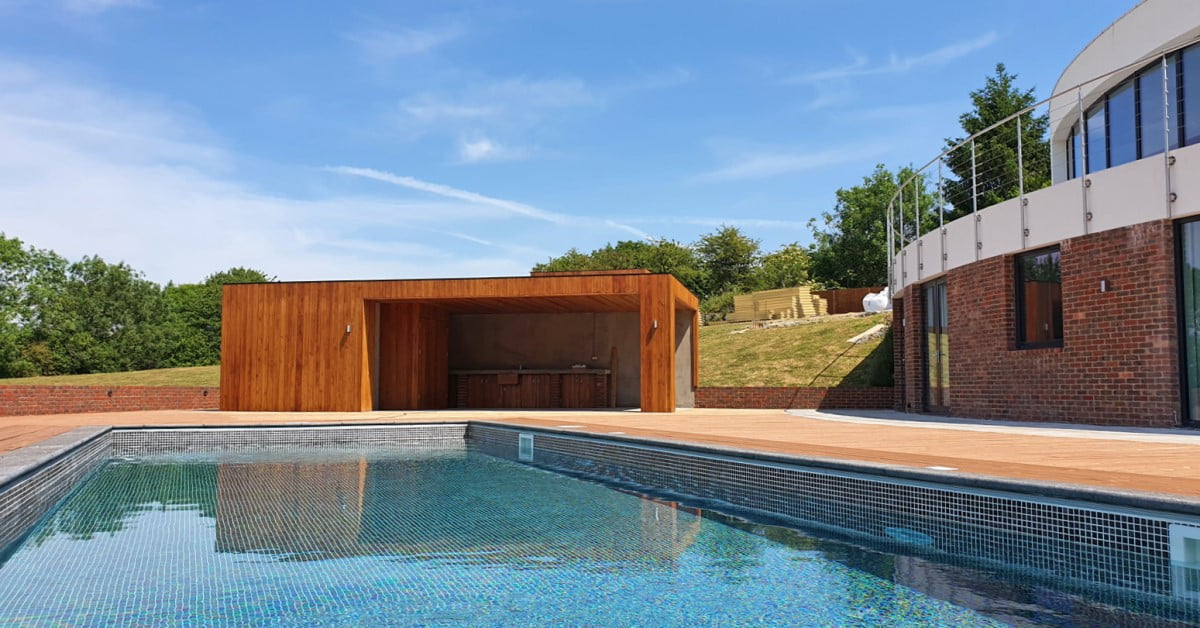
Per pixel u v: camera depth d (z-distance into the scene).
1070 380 10.45
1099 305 10.05
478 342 19.45
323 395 15.49
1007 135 36.47
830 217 47.97
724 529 5.46
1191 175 9.05
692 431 9.46
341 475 8.35
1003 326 11.70
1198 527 3.63
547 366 19.19
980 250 12.32
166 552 4.71
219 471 8.73
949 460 5.74
